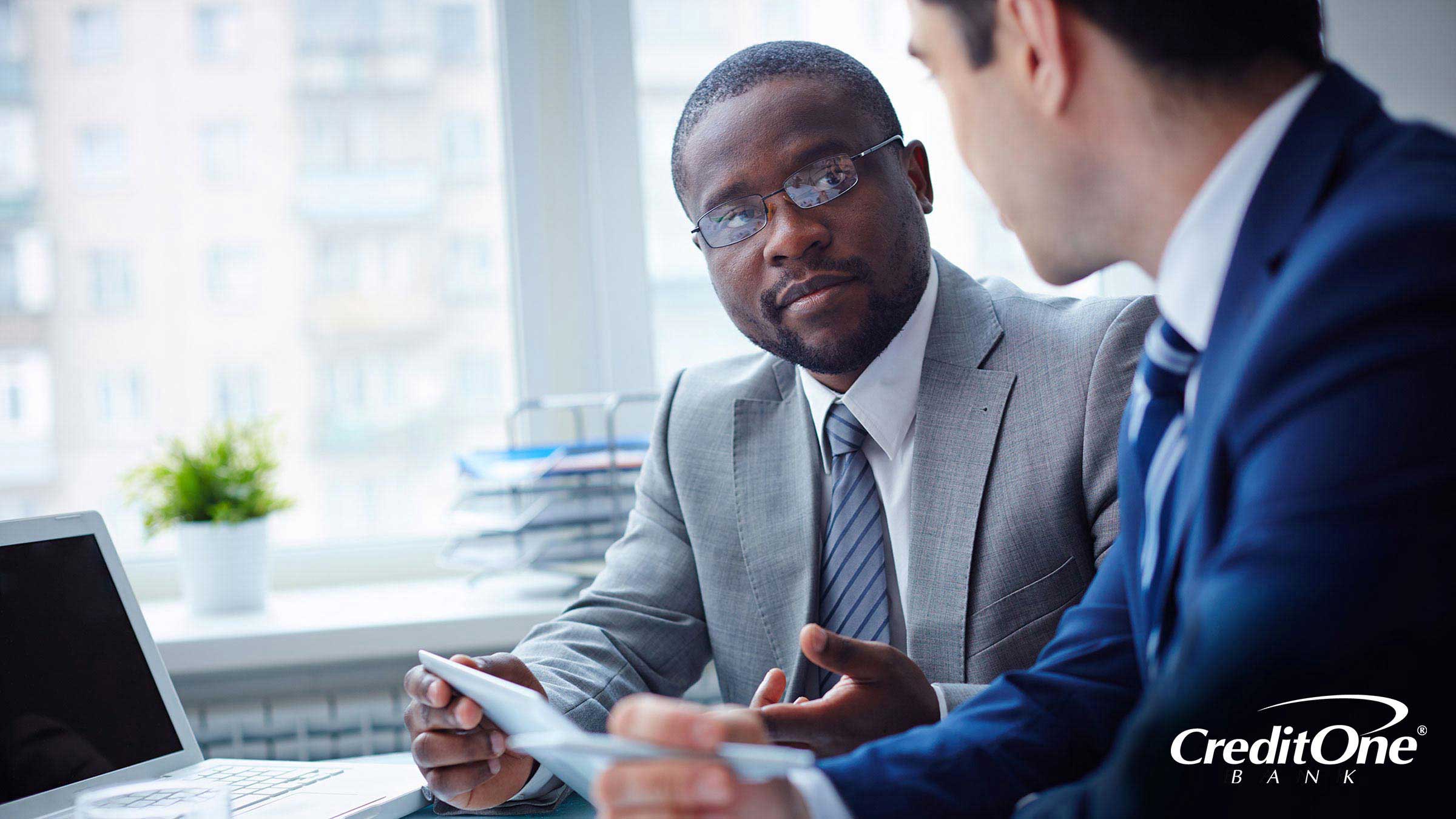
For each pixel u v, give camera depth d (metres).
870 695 0.83
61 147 1.83
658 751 0.48
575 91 1.92
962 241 1.95
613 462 1.70
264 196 1.88
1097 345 1.07
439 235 1.92
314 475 1.91
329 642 1.55
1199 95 0.49
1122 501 0.66
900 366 1.13
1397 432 0.42
